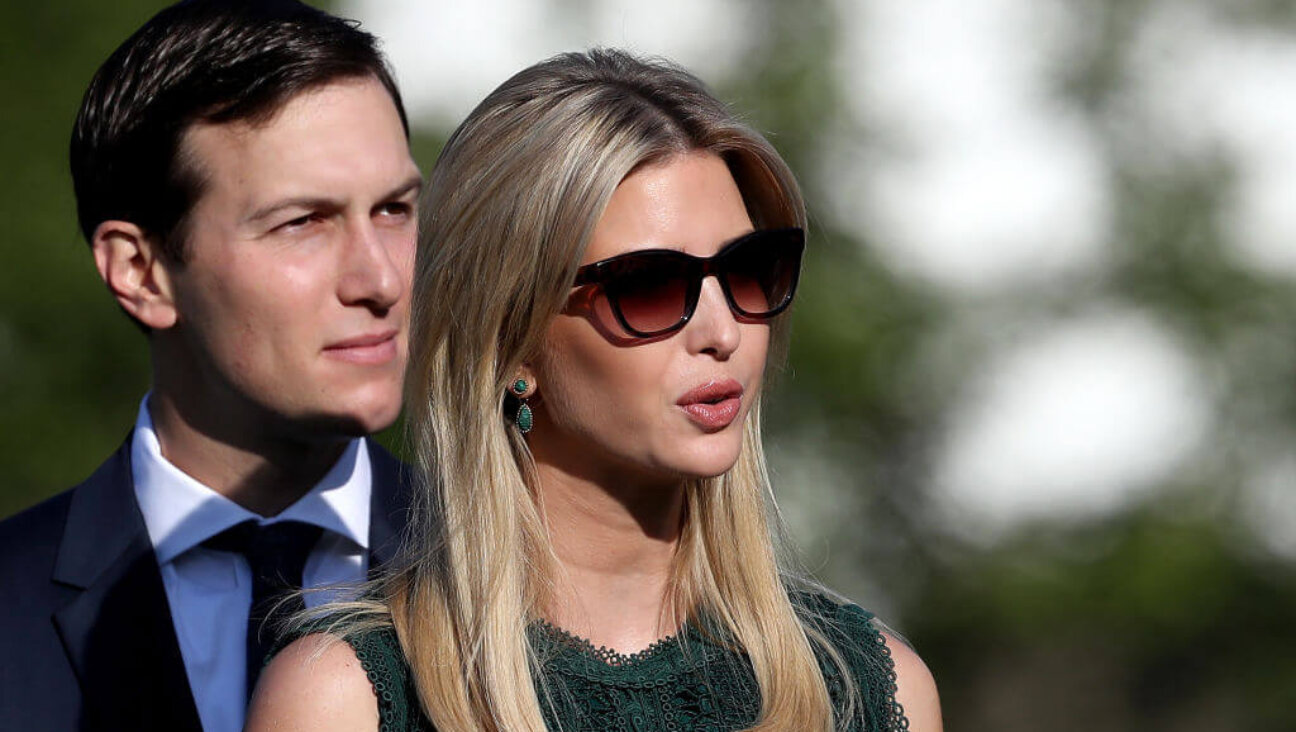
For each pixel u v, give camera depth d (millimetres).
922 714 10047
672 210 8945
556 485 9422
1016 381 51188
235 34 11266
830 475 41000
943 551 44281
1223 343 54875
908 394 42656
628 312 8820
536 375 9227
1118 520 51375
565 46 49094
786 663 9555
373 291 11281
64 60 34719
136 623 11555
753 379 9180
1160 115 57625
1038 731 46344
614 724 9211
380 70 11812
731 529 9773
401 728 8945
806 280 41875
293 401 11336
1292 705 49125
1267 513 53625
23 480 32562
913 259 46750
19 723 11312
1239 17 57781
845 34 46812
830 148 44406
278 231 11227
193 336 11531
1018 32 56500
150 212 11461
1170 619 48156
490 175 9070
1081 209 56250
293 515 11828
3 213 33062
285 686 8883
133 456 12094
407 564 9633
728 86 44844
